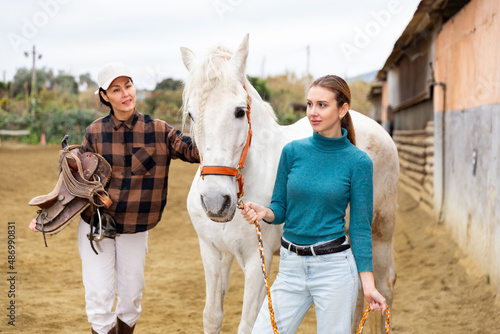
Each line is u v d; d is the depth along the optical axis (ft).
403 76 36.60
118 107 7.96
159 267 17.29
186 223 24.45
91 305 8.23
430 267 16.46
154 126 8.29
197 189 8.30
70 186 7.93
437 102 22.41
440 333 11.40
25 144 72.90
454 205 18.63
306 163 6.50
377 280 10.49
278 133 9.16
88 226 8.29
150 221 8.46
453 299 13.23
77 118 78.84
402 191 33.40
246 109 7.20
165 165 8.44
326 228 6.33
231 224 8.04
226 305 13.69
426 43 26.30
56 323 11.76
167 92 68.69
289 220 6.61
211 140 6.91
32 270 15.94
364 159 6.32
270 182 8.56
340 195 6.28
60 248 18.90
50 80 143.54
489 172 13.96
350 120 6.89
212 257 8.48
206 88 6.95
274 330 6.22
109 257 8.36
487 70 14.57
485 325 11.35
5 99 95.45
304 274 6.42
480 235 14.64
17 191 30.19
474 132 15.96
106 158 8.20
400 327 11.96
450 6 20.47
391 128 45.75
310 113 6.43
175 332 11.67
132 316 8.91
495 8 13.79
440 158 21.22
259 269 8.20
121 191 8.17
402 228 22.56
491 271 13.21
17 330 11.15
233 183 7.12
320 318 6.41
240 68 7.36
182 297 14.21
